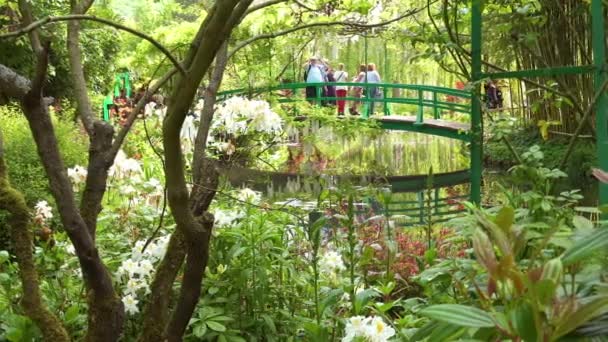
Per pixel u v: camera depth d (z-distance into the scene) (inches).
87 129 86.4
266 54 220.1
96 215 79.7
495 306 43.6
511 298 37.1
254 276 105.1
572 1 257.0
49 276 102.9
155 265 107.5
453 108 388.8
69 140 282.8
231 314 103.2
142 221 117.3
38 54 68.1
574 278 39.8
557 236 54.7
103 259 103.7
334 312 110.1
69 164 270.4
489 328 41.3
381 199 121.0
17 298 94.3
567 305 34.1
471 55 193.8
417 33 198.8
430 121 398.3
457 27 201.3
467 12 205.5
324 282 111.6
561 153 295.1
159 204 121.9
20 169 220.8
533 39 201.0
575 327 33.7
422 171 475.8
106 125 80.7
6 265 103.7
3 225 182.9
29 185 216.8
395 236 168.1
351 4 154.4
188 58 73.3
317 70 402.0
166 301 84.0
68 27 92.7
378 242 139.9
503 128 175.2
